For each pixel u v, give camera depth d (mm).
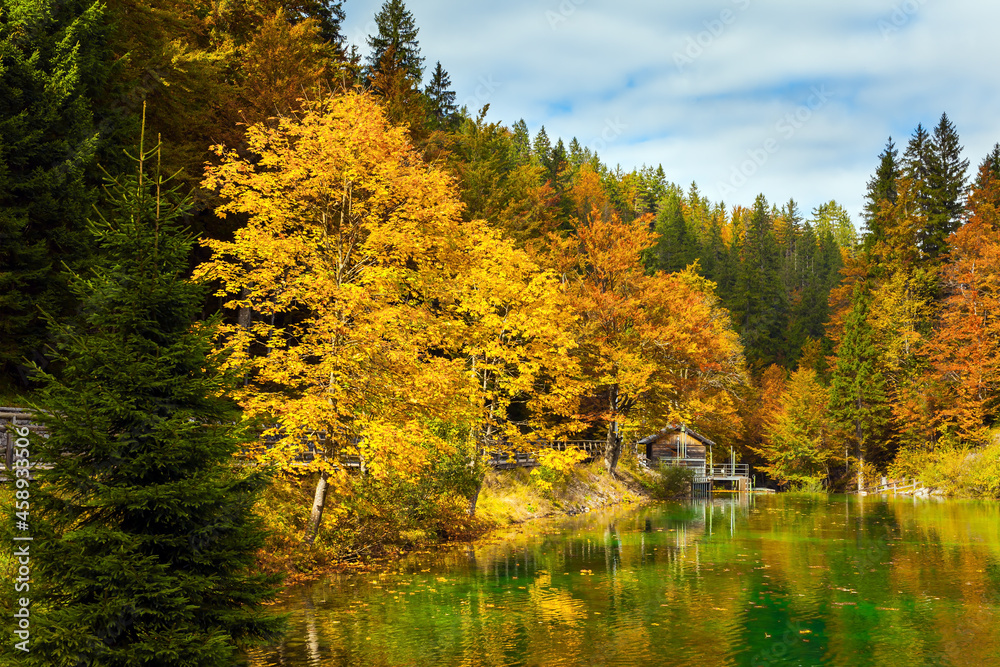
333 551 20312
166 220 9734
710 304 64312
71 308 20734
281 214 19703
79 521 9227
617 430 47406
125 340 9289
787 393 70938
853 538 28016
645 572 20375
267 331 19234
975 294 58875
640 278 46844
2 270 19844
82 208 21047
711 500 49594
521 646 13305
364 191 21234
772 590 18156
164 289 9375
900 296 66125
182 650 8477
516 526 30297
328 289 18031
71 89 20766
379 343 18859
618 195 131500
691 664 12445
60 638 7992
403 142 21328
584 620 15180
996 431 53812
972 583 19141
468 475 26703
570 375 31484
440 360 21828
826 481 65188
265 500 19500
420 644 13344
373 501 23000
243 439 9766
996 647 13500
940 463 54219
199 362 9555
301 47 33469
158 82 25156
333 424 18297
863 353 63656
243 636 9781
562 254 47625
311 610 15680
